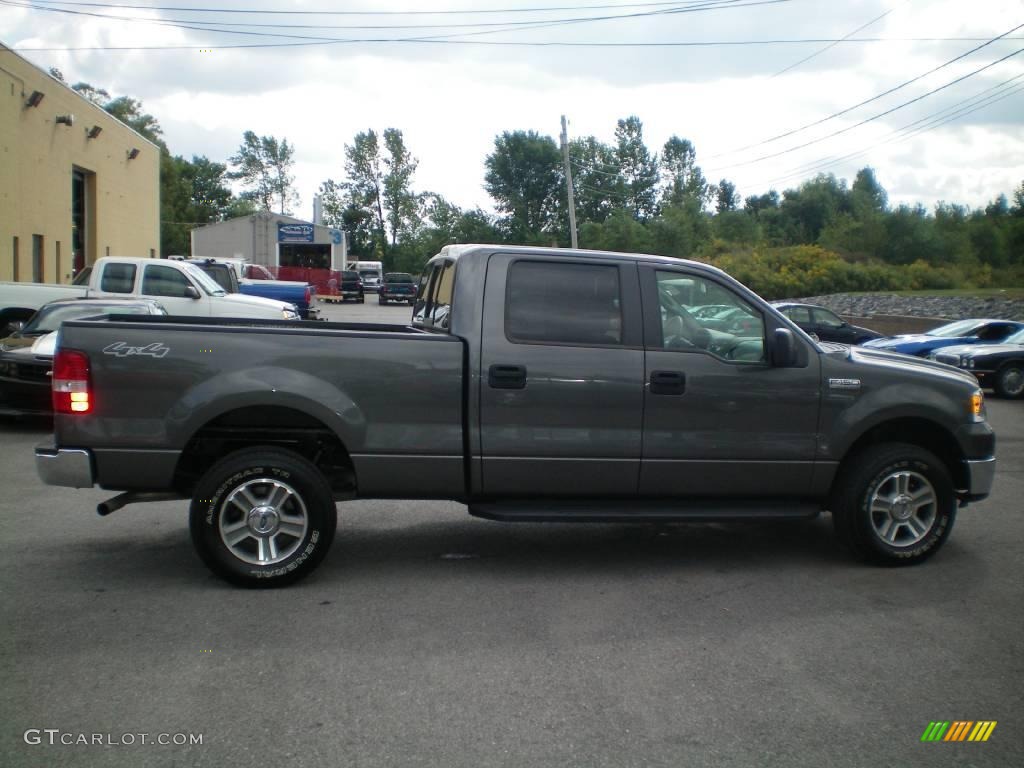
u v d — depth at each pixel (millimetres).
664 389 5754
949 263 73375
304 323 6688
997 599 5500
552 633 4852
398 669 4344
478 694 4082
